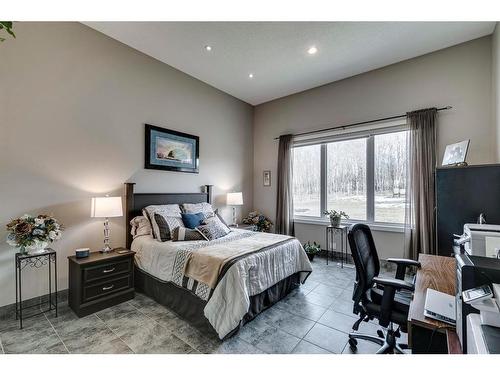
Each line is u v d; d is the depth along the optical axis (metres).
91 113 2.89
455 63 3.15
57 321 2.25
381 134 3.85
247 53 3.34
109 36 3.02
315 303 2.64
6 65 2.30
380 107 3.73
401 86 3.55
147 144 3.44
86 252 2.55
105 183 3.02
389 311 1.50
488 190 2.20
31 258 2.32
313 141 4.57
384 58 3.45
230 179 4.86
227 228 3.57
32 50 2.45
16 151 2.36
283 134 4.93
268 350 1.85
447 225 2.34
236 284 2.05
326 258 4.33
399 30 2.83
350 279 3.33
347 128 4.09
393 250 3.68
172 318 2.32
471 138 3.04
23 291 2.39
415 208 3.30
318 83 4.29
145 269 2.78
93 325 2.19
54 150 2.60
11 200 2.33
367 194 3.99
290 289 2.88
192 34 2.94
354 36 2.95
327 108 4.32
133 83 3.29
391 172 3.75
